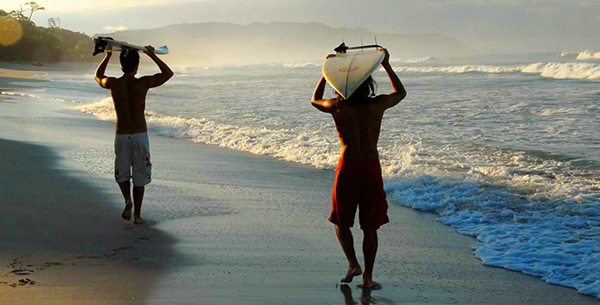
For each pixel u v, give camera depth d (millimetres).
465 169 9047
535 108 17953
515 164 9422
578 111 16703
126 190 5625
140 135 5562
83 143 11711
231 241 5191
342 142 3939
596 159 9586
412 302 3762
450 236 5609
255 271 4336
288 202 6996
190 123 16406
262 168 9641
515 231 5602
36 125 15031
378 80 41688
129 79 5535
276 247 5027
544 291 4047
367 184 3854
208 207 6594
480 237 5465
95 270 4203
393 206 7023
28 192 7016
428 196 7238
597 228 5582
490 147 11234
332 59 4047
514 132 13258
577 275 4340
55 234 5203
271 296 3793
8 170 8500
